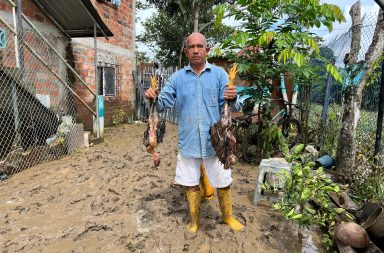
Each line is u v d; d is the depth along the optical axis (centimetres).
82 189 434
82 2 608
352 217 317
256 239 313
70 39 759
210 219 352
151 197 410
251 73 549
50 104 679
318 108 802
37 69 643
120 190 432
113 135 817
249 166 564
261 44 507
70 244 302
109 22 923
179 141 317
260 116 580
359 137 562
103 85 908
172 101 317
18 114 528
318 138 686
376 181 379
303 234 326
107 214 363
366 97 571
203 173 390
